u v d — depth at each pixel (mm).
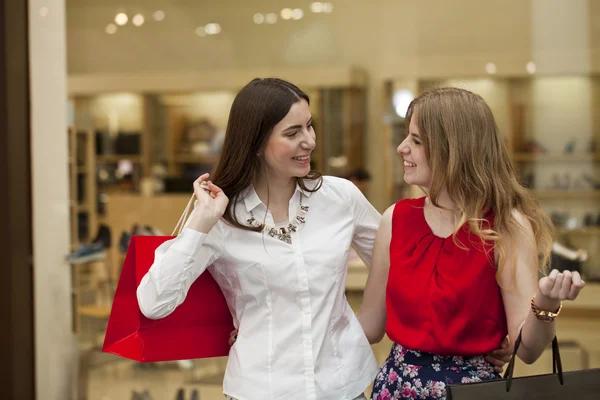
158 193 7914
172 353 2061
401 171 7434
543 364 4723
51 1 4387
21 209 3975
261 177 2051
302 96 1975
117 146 8312
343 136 7648
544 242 1940
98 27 7914
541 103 7137
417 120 1958
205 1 8047
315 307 1992
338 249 2047
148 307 1872
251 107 1965
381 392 1980
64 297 4512
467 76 7254
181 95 8453
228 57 8023
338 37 7645
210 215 1909
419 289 1912
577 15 6973
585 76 7027
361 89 7578
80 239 5766
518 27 7102
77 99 7867
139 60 8078
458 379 1880
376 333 2180
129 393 4332
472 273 1874
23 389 3980
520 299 1869
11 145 3934
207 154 8539
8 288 3930
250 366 1971
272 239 1995
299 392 1950
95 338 4891
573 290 1663
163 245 1946
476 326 1881
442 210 1963
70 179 5188
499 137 1958
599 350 4973
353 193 2131
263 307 1999
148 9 8047
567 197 7074
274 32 7883
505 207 1886
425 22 7324
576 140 7078
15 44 3945
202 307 2086
